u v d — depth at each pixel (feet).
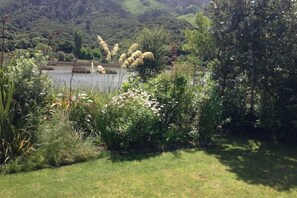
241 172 17.92
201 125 23.44
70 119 21.24
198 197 14.70
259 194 15.26
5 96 18.49
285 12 24.35
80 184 15.67
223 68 27.02
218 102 23.86
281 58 23.85
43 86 20.45
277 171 18.29
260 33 23.94
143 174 17.08
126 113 21.09
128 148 20.88
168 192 15.08
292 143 24.41
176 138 22.31
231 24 25.12
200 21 27.84
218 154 20.98
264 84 25.49
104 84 26.13
